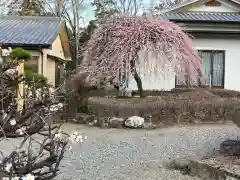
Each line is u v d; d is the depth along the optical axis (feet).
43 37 55.72
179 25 52.75
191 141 31.63
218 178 19.48
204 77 54.13
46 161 10.20
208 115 43.04
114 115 41.88
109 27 48.03
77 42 104.73
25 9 119.24
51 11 124.67
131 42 46.01
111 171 22.50
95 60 47.60
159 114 41.93
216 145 29.12
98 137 33.50
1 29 60.49
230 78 58.34
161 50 45.73
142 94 48.49
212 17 58.85
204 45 58.13
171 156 26.23
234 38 58.18
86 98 46.44
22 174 9.37
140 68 46.11
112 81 48.08
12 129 11.37
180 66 46.83
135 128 39.09
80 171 22.34
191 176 21.04
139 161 25.03
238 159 21.88
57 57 66.85
